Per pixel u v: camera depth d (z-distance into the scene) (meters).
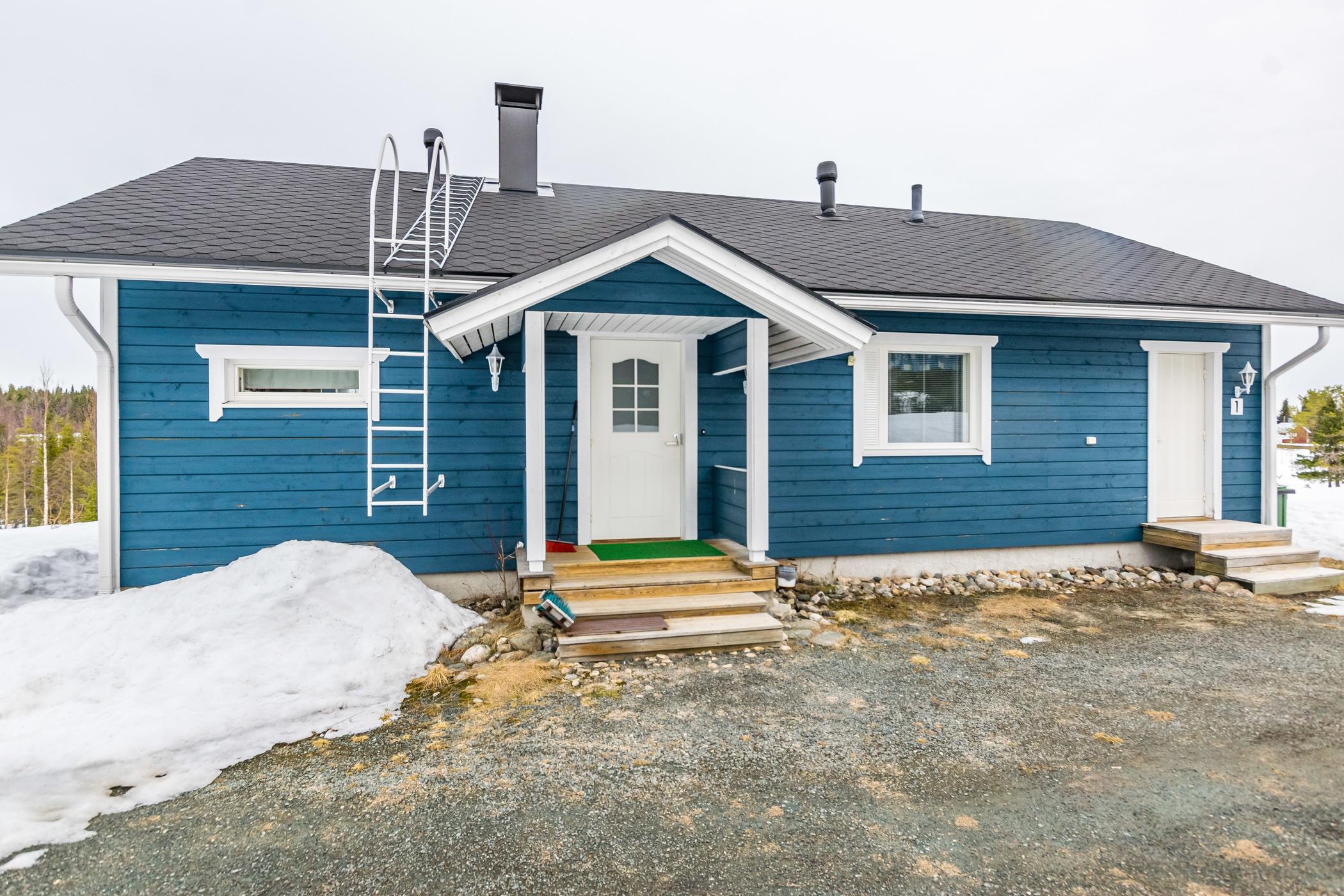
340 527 6.03
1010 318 7.58
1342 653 4.96
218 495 5.78
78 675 3.87
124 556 5.62
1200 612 6.12
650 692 4.19
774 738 3.55
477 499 6.30
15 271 5.02
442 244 6.29
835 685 4.33
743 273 5.18
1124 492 7.96
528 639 4.99
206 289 5.72
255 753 3.38
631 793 2.99
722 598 5.45
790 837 2.63
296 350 5.91
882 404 7.40
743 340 5.86
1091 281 7.86
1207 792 2.97
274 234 6.06
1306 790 2.99
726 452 6.96
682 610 5.24
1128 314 7.31
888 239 8.84
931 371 7.56
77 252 5.03
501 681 4.31
